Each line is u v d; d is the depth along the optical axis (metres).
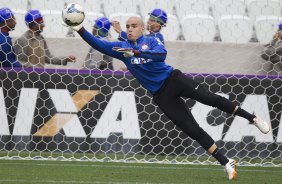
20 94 29.59
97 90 29.78
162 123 30.05
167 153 30.19
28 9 39.34
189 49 33.19
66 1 39.78
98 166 26.16
